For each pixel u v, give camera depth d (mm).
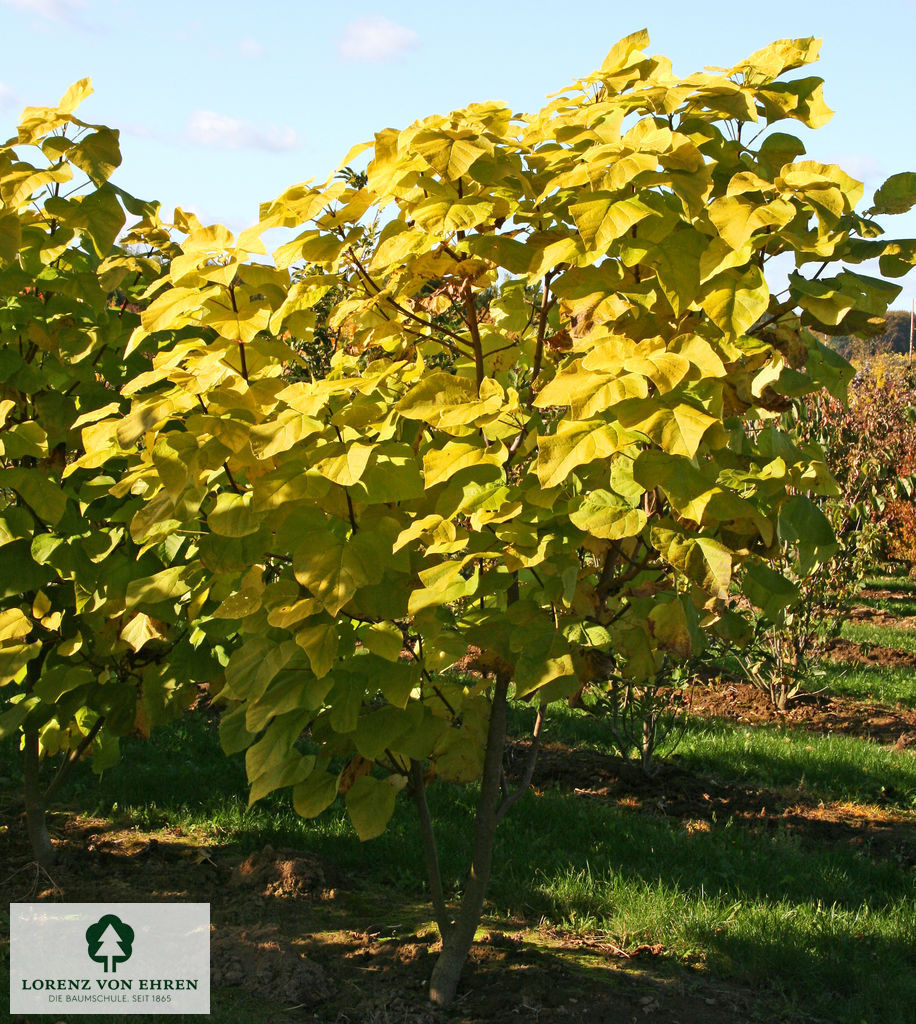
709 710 8836
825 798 6492
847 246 2723
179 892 4332
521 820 5520
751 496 2863
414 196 2875
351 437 2777
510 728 7566
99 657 4145
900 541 14180
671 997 3508
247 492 3016
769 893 4648
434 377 2789
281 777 2938
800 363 2695
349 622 2955
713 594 2543
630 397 2318
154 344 4125
